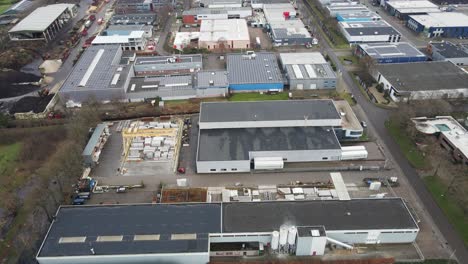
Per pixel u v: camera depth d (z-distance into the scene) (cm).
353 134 8881
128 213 6506
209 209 6569
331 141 8394
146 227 6228
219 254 6234
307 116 8806
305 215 6412
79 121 9075
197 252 5794
